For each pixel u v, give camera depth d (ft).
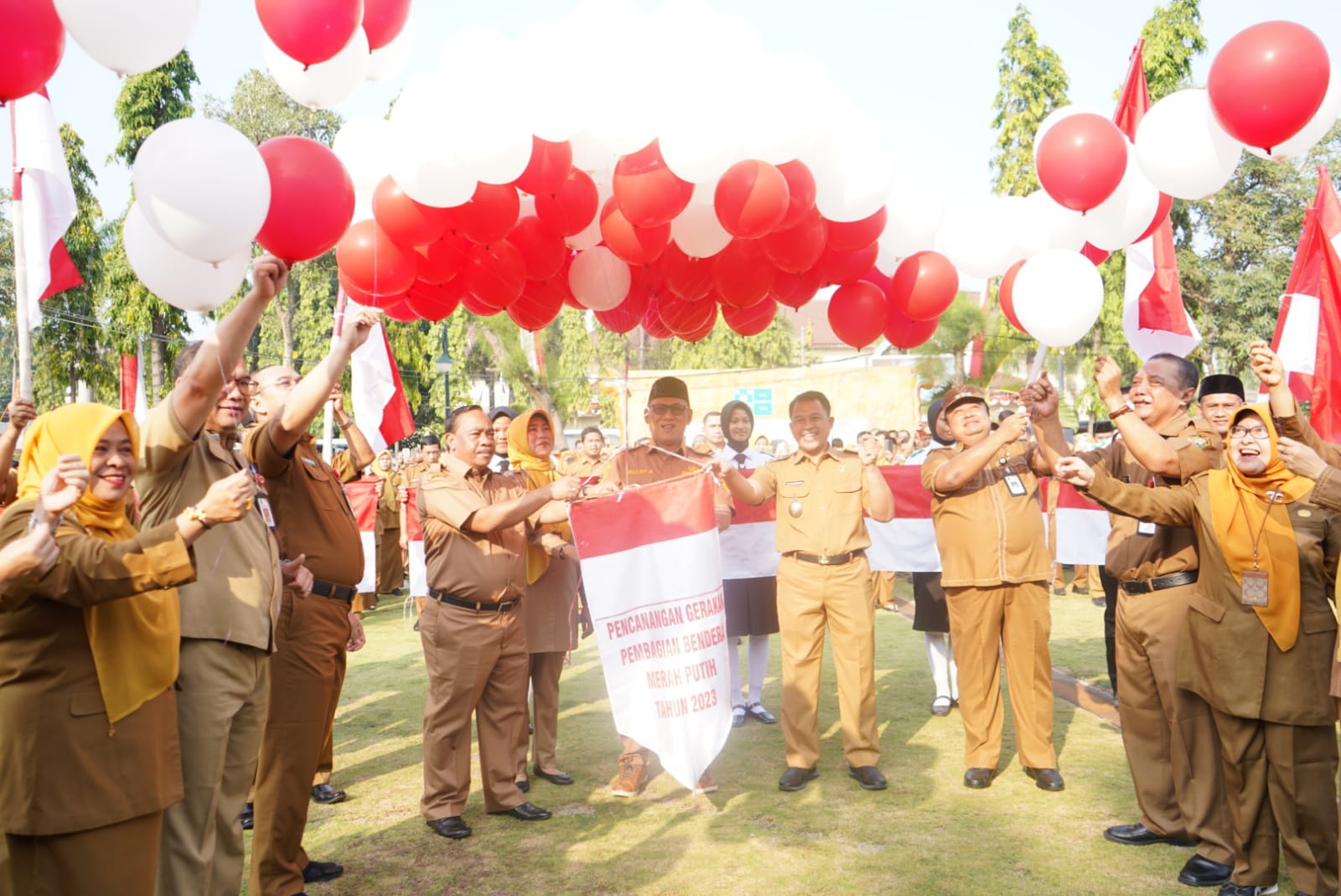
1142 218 12.89
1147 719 13.34
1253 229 84.38
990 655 15.93
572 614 17.16
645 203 11.73
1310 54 10.25
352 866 13.05
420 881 12.50
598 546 13.56
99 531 8.33
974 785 15.78
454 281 13.67
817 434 16.55
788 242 12.77
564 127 11.42
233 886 10.43
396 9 11.13
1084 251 15.89
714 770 17.19
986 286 15.70
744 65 11.39
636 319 15.72
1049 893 11.66
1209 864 11.90
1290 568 10.95
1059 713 20.21
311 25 9.19
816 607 16.17
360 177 12.36
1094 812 14.52
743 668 26.30
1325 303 16.78
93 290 74.64
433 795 14.33
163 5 8.61
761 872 12.47
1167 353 14.96
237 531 10.37
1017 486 15.94
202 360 9.34
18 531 7.60
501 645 14.67
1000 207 13.88
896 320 14.61
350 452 16.97
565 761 17.80
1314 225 16.87
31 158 12.10
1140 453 12.57
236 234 8.82
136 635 8.20
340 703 22.43
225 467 10.63
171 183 8.57
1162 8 64.34
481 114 10.69
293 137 9.83
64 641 7.79
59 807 7.64
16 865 7.66
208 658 9.82
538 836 14.03
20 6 8.20
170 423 9.52
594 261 14.11
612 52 11.16
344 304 13.91
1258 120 10.48
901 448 37.88
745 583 20.48
